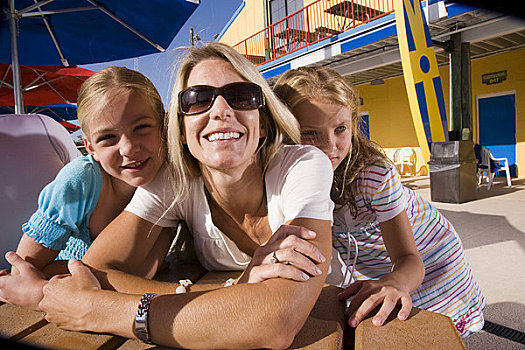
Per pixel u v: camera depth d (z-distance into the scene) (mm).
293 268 930
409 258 1375
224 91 1117
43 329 1034
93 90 1278
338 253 1724
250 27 15727
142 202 1339
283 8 14297
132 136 1303
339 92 1432
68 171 1379
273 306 846
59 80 7703
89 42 4797
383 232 1502
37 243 1367
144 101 1318
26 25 4547
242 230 1437
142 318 903
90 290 1032
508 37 8617
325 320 981
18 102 4156
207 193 1393
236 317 846
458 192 6719
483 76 10695
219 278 1421
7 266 1998
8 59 4977
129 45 4840
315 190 1141
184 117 1188
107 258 1271
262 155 1308
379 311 994
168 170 1366
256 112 1171
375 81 11680
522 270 3305
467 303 1761
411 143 12398
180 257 1756
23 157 1995
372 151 1562
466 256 3771
